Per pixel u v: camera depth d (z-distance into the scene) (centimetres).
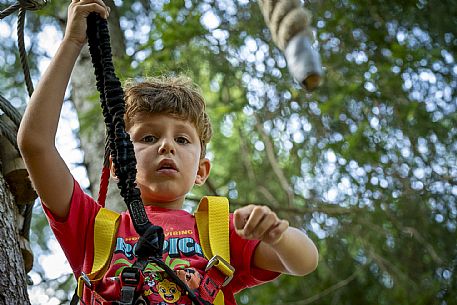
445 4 787
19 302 310
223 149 840
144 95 327
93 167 609
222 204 319
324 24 767
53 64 292
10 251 319
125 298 274
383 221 796
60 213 303
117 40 678
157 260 277
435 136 789
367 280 825
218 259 301
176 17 715
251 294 838
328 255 819
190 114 329
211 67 762
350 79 775
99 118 624
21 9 362
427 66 771
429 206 799
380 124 782
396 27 785
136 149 322
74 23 293
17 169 348
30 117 288
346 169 790
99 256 302
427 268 810
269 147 794
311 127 789
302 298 830
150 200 324
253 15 767
